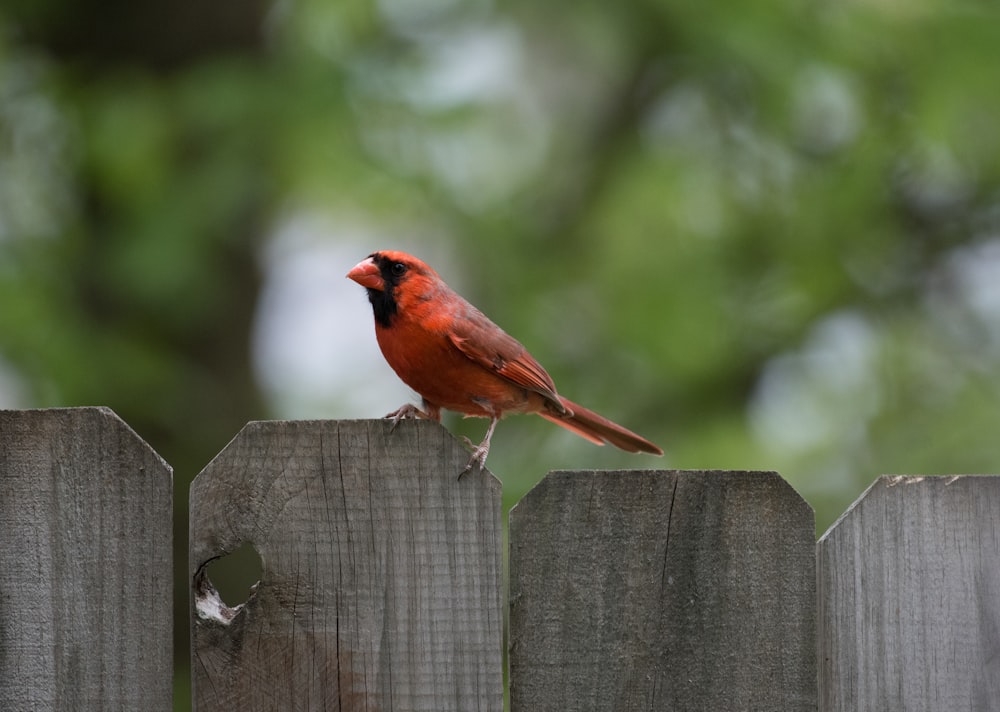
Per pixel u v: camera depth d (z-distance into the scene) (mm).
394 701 4969
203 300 11328
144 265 10898
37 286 10875
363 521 4996
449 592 4996
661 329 13523
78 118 11281
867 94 13156
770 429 13727
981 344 14281
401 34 12836
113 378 10852
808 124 13891
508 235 13688
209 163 11211
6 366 10500
